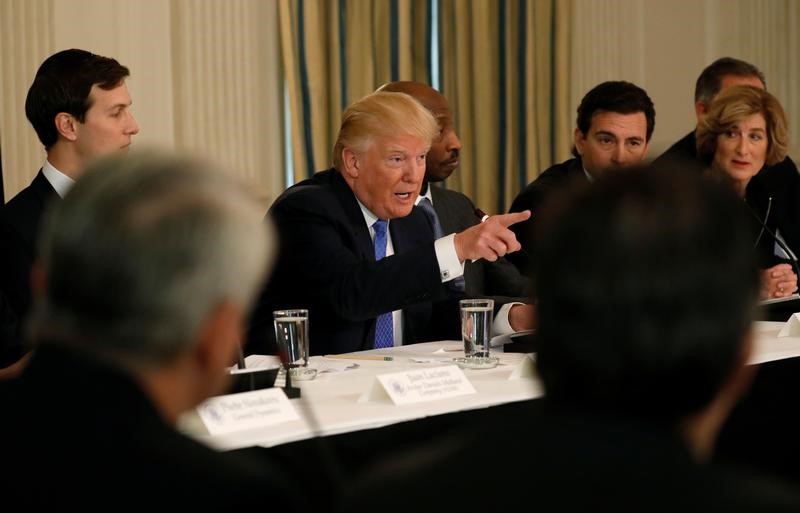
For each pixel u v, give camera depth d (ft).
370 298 14.97
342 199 16.37
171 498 4.41
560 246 4.09
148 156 4.86
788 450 13.30
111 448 4.49
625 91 22.00
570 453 3.87
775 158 21.38
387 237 16.93
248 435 9.07
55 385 4.63
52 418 4.57
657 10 37.14
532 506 3.80
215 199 4.75
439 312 17.01
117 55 27.89
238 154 29.84
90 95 16.26
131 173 4.75
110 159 4.85
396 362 13.51
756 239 21.70
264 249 4.91
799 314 15.19
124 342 4.63
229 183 4.88
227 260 4.70
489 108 33.96
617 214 4.00
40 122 16.40
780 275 18.01
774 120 21.09
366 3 31.89
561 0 34.83
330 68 31.40
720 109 21.12
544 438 3.95
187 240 4.63
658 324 3.92
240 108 29.86
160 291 4.60
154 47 28.48
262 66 30.68
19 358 14.88
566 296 4.03
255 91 30.19
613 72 36.35
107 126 16.46
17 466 4.51
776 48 39.04
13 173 26.21
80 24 27.35
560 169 22.75
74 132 16.38
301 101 30.86
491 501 3.86
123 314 4.61
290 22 30.63
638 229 3.96
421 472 4.08
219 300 4.71
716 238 3.95
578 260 4.02
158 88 28.53
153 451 4.50
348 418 9.82
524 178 34.50
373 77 32.01
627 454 3.82
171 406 4.84
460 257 14.80
